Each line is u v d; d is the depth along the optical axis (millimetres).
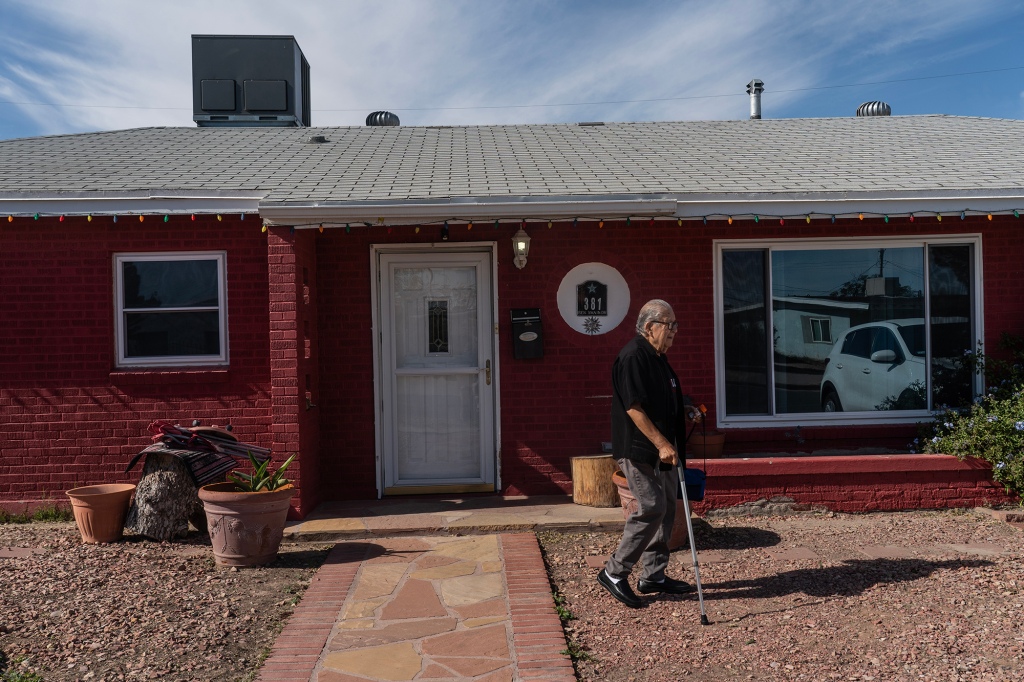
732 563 5797
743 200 6980
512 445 7855
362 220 6793
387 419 7906
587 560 5926
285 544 6531
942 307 7988
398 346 7961
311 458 7383
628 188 7125
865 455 7473
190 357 7652
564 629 4699
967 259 7988
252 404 7598
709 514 7105
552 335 7824
